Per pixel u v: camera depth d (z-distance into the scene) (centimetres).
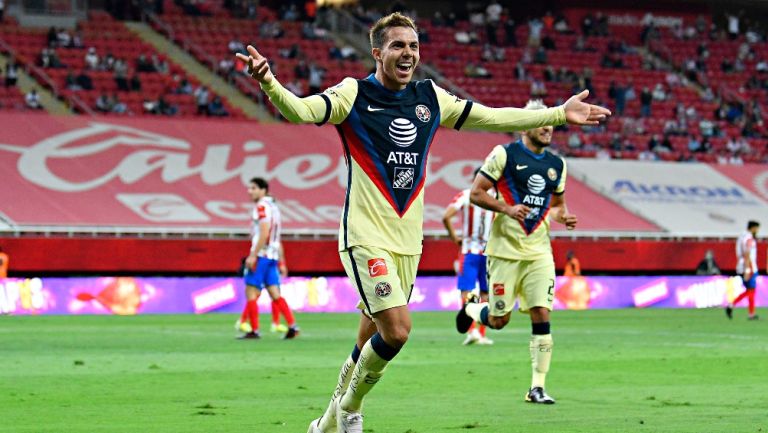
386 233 1143
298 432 1325
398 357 2405
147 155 5712
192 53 7056
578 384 1895
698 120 7600
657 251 5766
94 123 5884
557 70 7619
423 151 1164
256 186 2956
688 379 1988
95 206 5234
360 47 7794
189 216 5303
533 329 1678
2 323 3594
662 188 6462
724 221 6238
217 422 1405
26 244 4756
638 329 3519
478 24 8106
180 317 4072
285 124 6288
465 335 3161
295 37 7519
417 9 8512
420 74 7300
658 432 1338
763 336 3183
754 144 7450
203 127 6078
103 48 6794
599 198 6225
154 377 1955
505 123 1189
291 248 5169
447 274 5588
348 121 1146
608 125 7256
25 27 6762
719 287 5328
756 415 1496
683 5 8962
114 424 1385
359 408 1169
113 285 4303
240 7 7525
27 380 1892
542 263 1720
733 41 8681
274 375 2000
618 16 8800
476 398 1686
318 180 5822
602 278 5091
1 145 5538
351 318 4088
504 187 1736
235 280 4481
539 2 8675
